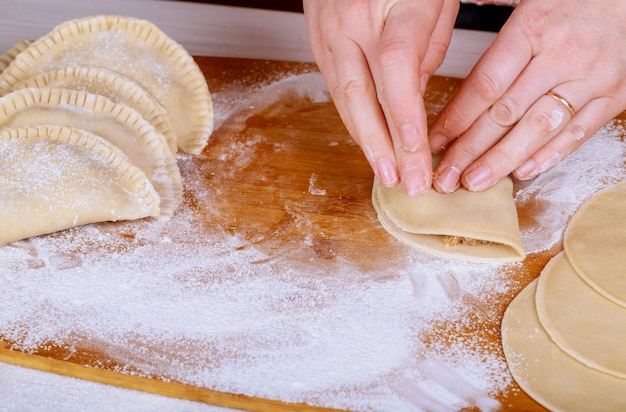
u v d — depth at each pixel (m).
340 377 0.55
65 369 0.56
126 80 0.66
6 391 0.55
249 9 0.83
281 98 0.73
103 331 0.57
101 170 0.62
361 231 0.64
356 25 0.60
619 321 0.57
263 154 0.69
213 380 0.55
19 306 0.58
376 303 0.59
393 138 0.58
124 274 0.60
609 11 0.60
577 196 0.66
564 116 0.60
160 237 0.63
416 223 0.62
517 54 0.59
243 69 0.76
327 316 0.58
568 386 0.54
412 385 0.55
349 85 0.59
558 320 0.57
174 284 0.60
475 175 0.61
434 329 0.58
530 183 0.67
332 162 0.68
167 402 0.55
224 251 0.62
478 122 0.61
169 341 0.57
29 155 0.62
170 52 0.67
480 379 0.55
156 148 0.65
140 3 0.82
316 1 0.63
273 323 0.58
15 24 0.78
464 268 0.61
